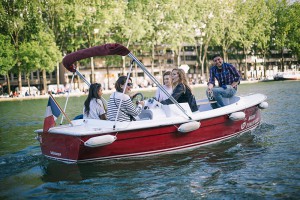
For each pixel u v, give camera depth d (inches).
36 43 1515.7
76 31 1707.7
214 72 398.3
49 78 2297.0
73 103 1053.8
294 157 286.5
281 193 215.2
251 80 2400.3
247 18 2222.0
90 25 1631.4
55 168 281.1
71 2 1622.8
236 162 282.0
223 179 244.5
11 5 1600.6
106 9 1641.2
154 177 253.8
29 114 792.3
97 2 1627.7
